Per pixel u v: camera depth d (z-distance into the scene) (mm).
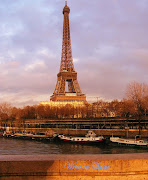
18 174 14328
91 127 164750
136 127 144875
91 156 15531
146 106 129875
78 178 14289
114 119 145875
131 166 14328
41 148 101500
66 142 117750
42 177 14312
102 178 14250
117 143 101500
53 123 177125
